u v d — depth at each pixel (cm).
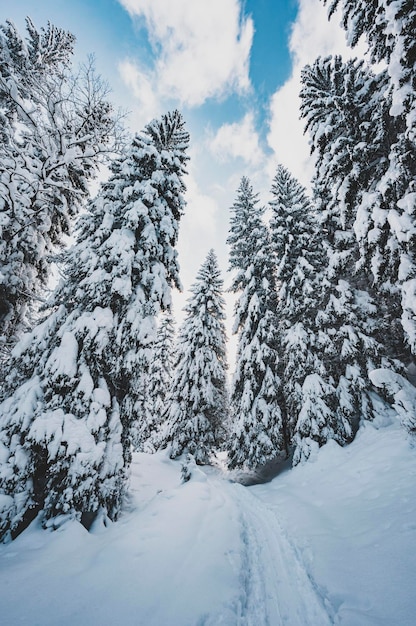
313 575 451
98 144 1285
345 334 1258
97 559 509
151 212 1091
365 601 354
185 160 1271
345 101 1080
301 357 1293
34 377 805
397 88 719
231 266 1902
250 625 371
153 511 735
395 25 699
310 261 1506
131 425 951
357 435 1134
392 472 771
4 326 1152
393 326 1266
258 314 1639
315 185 1497
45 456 714
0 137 1127
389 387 955
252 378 1501
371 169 1052
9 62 1105
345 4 925
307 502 844
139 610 373
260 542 645
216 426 1955
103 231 984
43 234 1305
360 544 490
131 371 901
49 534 618
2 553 562
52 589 422
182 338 2267
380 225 863
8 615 365
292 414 1405
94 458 696
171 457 1773
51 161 1075
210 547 554
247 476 1518
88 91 1152
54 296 939
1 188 1020
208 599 399
